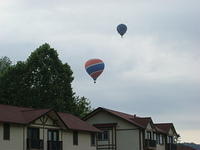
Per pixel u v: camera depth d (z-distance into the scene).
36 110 58.78
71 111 82.00
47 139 58.91
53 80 80.94
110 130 77.50
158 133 87.12
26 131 55.69
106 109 78.38
